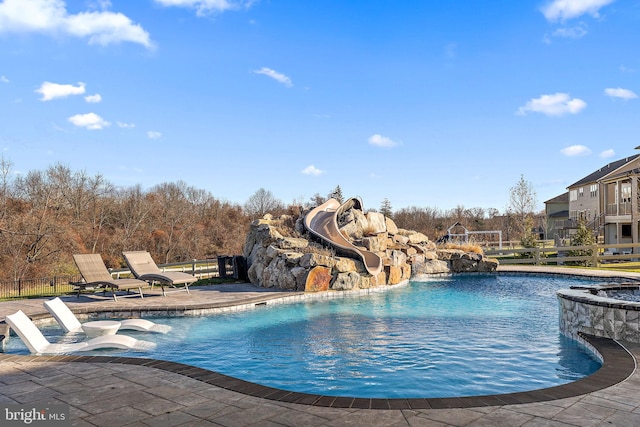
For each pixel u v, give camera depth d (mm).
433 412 5148
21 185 42594
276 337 11094
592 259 28422
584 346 9617
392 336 11102
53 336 11367
